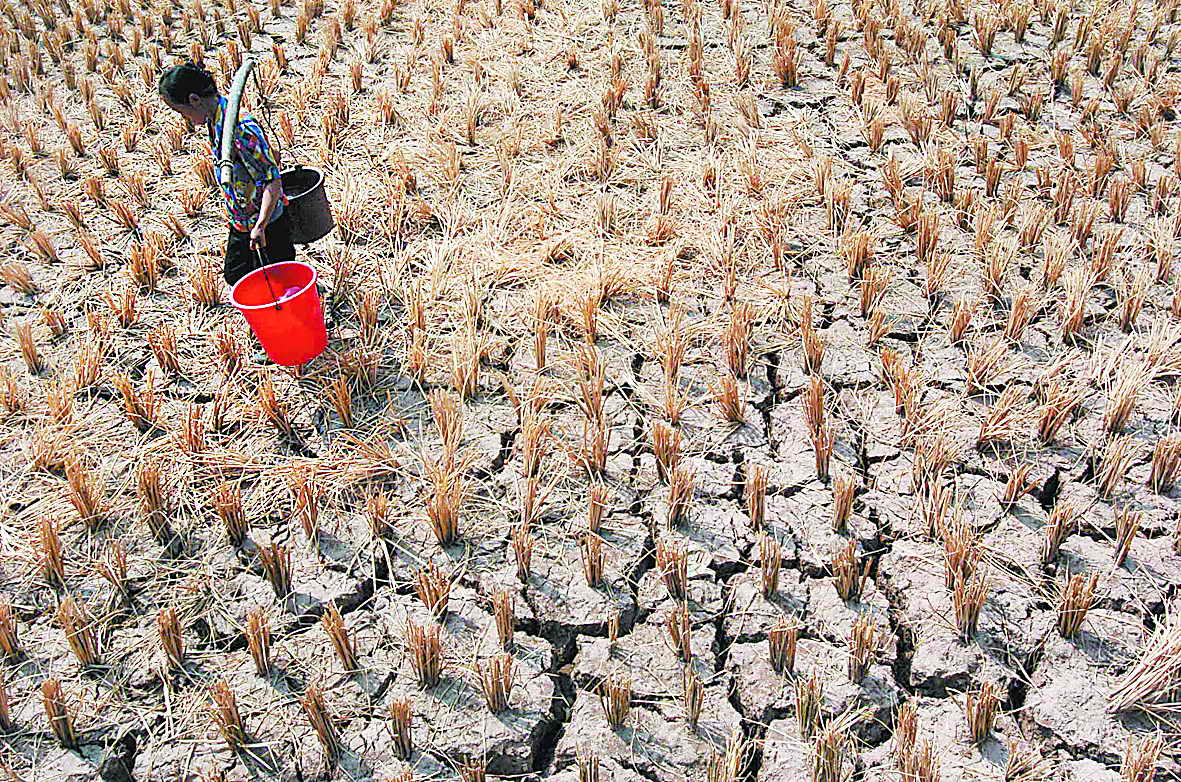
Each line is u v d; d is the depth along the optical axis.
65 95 7.86
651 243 6.04
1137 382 4.68
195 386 5.19
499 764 3.70
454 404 5.03
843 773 3.55
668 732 3.74
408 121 7.34
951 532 4.27
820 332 5.41
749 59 7.85
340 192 6.50
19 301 5.84
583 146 6.96
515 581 4.25
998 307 5.53
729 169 6.66
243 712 3.81
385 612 4.16
